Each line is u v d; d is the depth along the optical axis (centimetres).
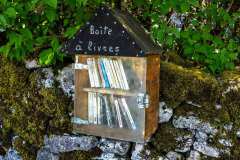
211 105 255
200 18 300
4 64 290
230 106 253
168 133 262
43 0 232
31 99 284
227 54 271
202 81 257
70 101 275
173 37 271
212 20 295
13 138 291
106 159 268
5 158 295
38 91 282
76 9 270
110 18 229
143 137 237
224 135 253
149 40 251
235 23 311
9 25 256
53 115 279
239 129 251
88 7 269
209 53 274
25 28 263
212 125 254
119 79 237
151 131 251
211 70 275
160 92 264
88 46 237
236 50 301
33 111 284
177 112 261
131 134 240
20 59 283
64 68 277
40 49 282
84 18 267
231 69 280
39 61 275
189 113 258
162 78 263
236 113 252
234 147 252
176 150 261
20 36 257
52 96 278
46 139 281
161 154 262
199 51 275
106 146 267
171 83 261
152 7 287
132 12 309
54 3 229
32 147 286
